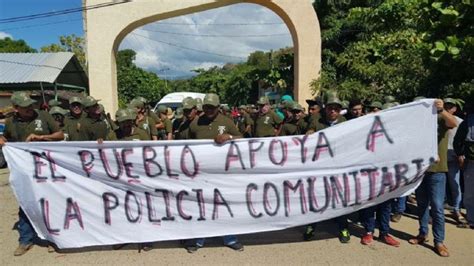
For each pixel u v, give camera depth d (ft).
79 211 14.65
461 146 16.92
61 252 14.84
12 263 13.83
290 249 15.01
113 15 39.75
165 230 14.83
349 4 53.72
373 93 28.55
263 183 14.94
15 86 46.96
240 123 31.71
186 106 18.48
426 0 20.27
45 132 15.30
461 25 19.19
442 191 14.47
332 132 15.03
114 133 16.51
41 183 14.55
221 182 14.90
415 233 16.78
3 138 14.60
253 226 15.02
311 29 40.29
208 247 15.26
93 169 14.69
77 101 19.01
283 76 62.64
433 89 22.93
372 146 15.03
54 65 48.65
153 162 14.75
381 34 32.96
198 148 14.80
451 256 14.20
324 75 39.09
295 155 15.03
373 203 15.17
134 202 14.79
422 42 22.08
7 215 20.10
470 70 19.45
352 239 16.10
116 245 15.17
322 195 15.08
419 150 14.83
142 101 22.97
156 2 40.04
